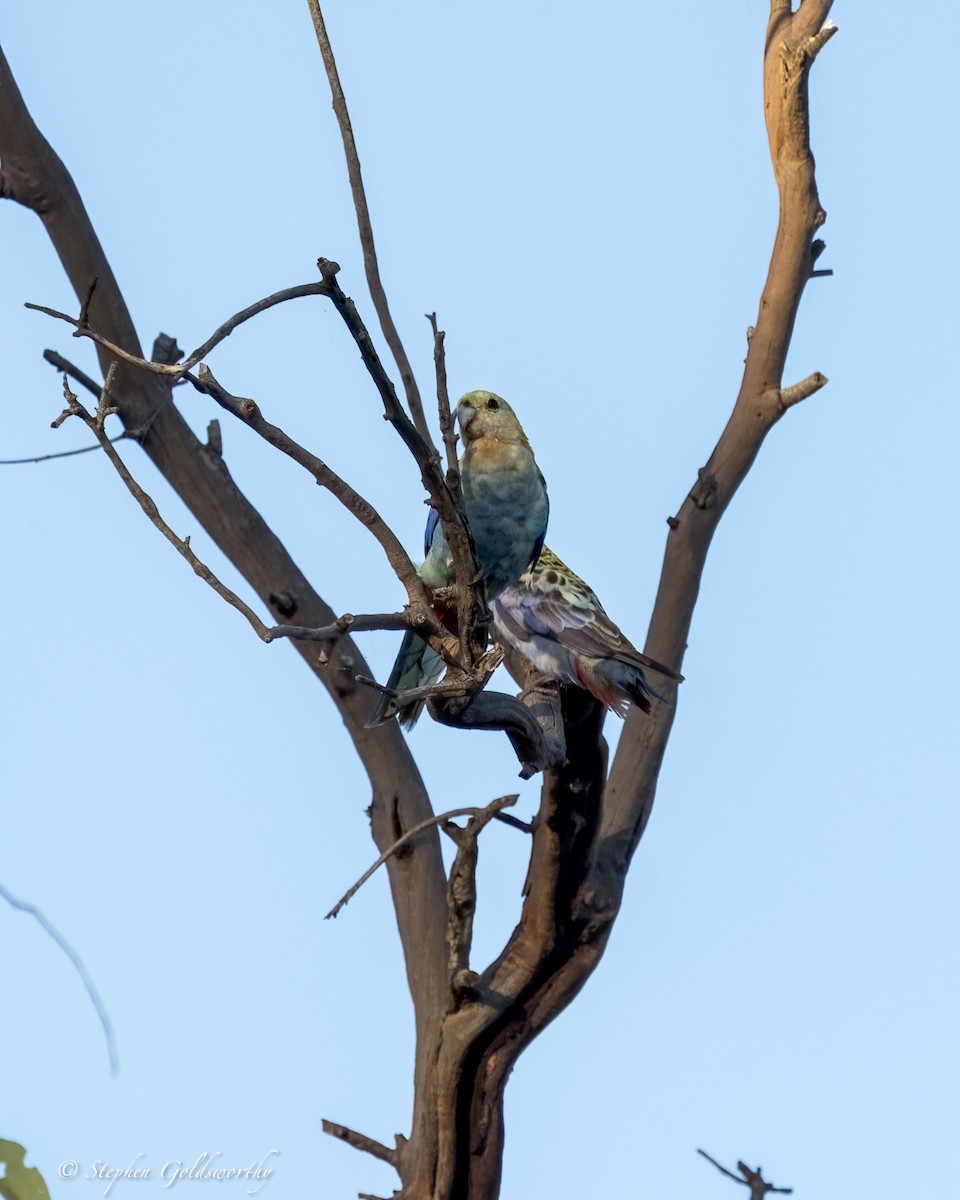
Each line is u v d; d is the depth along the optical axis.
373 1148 11.36
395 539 7.78
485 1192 11.28
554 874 10.85
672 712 12.58
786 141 11.98
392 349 10.40
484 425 11.80
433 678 11.89
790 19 12.07
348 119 7.86
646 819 12.09
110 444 6.73
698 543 12.58
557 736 10.44
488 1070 11.13
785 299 12.12
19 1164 6.71
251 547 12.51
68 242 12.23
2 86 12.10
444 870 12.41
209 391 7.10
